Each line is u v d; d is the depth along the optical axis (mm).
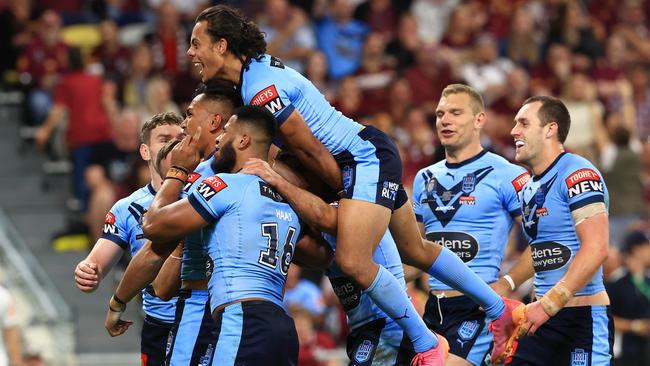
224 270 22234
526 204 27297
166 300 24359
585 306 26672
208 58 23281
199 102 23547
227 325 22031
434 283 28406
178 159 22984
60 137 54406
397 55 59188
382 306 23641
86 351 45812
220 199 22188
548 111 26984
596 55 63000
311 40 58094
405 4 64625
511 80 55531
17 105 58156
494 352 25734
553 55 60188
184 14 57125
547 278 27031
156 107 52500
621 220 51844
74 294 48281
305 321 40781
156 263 23406
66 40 58688
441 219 28578
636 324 42219
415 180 29453
